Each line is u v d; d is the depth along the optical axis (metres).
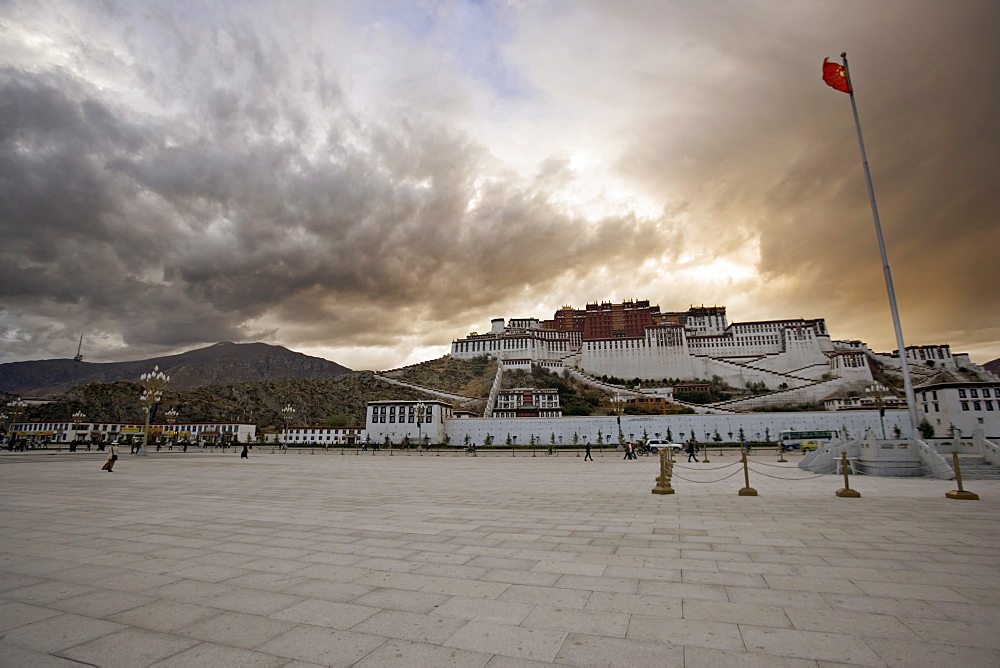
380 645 5.23
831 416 82.12
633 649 5.10
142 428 115.25
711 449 75.88
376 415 104.25
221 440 103.81
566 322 193.88
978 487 20.88
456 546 10.04
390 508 15.80
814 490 20.20
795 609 6.26
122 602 6.61
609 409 122.56
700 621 5.87
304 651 5.09
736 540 10.48
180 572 8.11
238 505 16.44
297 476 30.22
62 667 4.73
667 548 9.75
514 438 93.75
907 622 5.81
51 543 10.36
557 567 8.34
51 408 131.12
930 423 82.25
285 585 7.38
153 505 16.33
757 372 146.88
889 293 27.97
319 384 164.38
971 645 5.16
